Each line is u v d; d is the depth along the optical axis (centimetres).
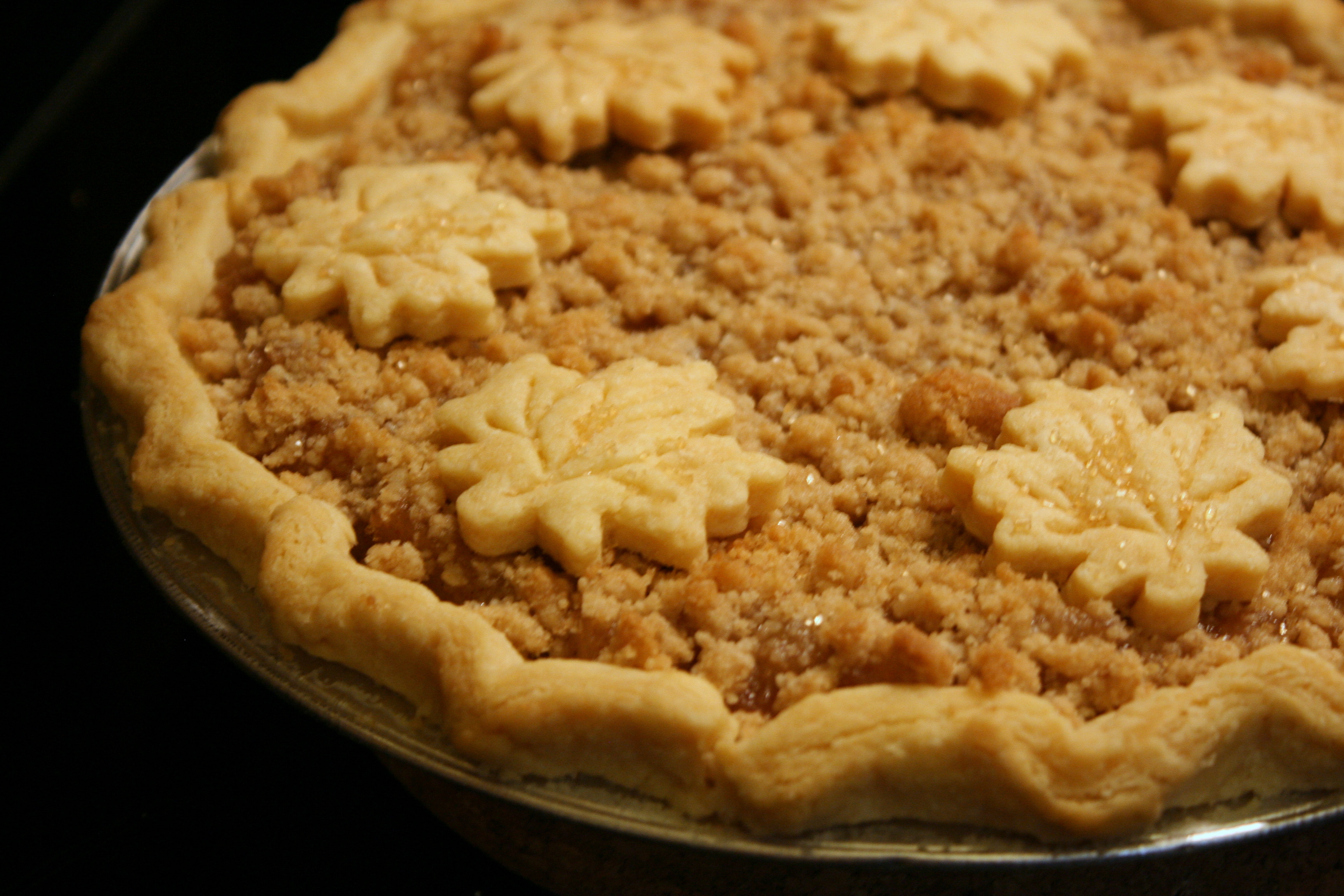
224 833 44
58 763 45
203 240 46
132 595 48
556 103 48
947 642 41
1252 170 47
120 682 46
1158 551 41
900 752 39
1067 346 45
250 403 44
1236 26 51
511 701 40
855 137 48
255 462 43
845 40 49
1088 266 46
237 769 45
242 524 42
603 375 44
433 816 45
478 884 44
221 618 42
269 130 48
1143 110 48
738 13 52
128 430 45
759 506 42
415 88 50
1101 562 41
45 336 52
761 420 44
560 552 41
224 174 48
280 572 41
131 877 44
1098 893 41
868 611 41
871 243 47
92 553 49
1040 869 39
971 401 43
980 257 46
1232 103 48
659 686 40
